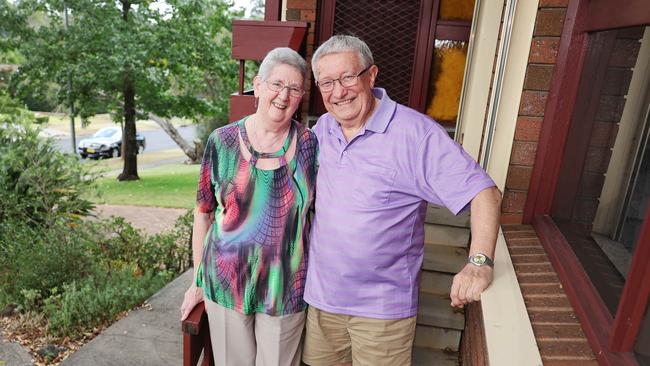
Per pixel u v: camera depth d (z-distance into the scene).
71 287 3.66
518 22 2.04
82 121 13.48
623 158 1.47
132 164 13.77
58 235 4.61
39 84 12.81
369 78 1.39
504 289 1.53
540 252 1.84
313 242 1.52
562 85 1.97
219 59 13.37
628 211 1.39
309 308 1.60
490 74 2.73
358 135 1.40
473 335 1.91
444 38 3.90
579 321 1.37
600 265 1.49
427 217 2.72
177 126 27.47
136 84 12.45
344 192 1.42
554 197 2.06
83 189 5.92
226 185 1.49
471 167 1.30
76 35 11.87
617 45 1.61
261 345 1.61
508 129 2.12
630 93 1.48
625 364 1.09
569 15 1.90
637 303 1.09
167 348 2.91
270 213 1.48
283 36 2.48
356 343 1.54
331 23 3.94
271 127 1.44
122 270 4.23
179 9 12.58
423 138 1.34
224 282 1.53
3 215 5.30
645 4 1.38
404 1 3.88
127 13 12.47
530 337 1.29
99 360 2.75
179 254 5.05
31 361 3.06
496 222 1.25
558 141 2.02
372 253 1.41
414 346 2.41
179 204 10.80
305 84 1.44
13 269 4.02
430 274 2.55
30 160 5.60
